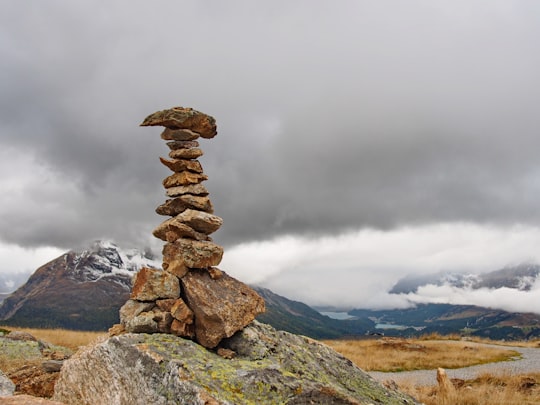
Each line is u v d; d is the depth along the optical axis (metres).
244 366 10.66
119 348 11.02
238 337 12.79
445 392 18.61
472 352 39.66
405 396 13.26
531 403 17.75
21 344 21.84
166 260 14.11
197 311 12.55
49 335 31.89
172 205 14.86
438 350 40.72
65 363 12.50
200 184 15.05
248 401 9.26
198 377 9.53
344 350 39.62
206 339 12.32
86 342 29.80
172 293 13.22
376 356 36.44
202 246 13.71
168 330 12.65
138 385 9.94
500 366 32.12
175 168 15.23
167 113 15.16
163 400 9.22
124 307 13.36
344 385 12.12
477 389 20.23
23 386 14.82
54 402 7.88
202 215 14.21
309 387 10.24
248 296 13.59
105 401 10.72
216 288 13.30
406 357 35.94
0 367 18.09
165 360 10.22
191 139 15.48
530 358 36.94
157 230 14.87
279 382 10.20
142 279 13.41
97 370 11.23
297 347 13.35
